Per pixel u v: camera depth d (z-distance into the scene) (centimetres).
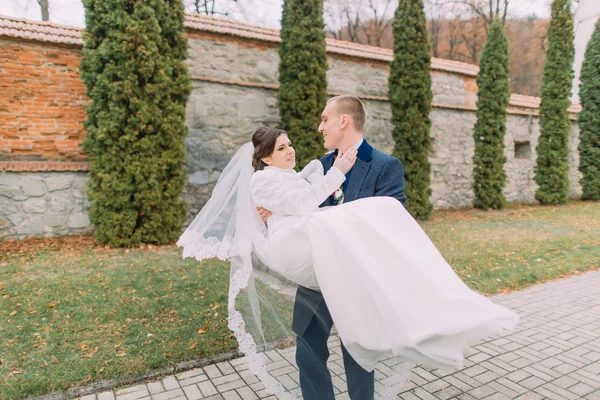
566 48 1170
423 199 895
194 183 761
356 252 164
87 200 677
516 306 423
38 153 661
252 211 211
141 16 597
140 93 601
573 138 1380
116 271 481
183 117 646
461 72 1108
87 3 580
